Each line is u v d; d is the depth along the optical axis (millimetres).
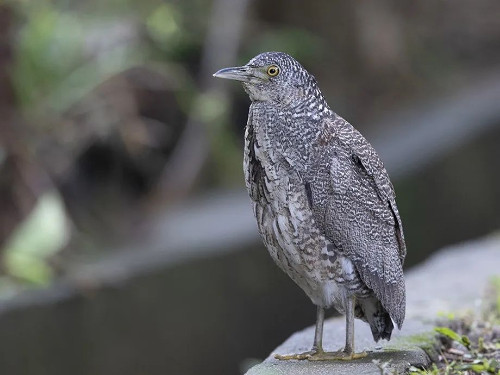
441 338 8203
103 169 16469
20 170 14383
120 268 13078
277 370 7301
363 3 21906
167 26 16609
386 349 7785
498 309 9219
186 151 17312
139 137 15961
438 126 19969
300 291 14812
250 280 14062
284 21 21109
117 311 12641
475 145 19312
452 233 18250
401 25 22750
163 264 13250
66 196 15711
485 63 24547
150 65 16359
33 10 15391
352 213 7480
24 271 13383
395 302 7605
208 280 13625
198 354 13398
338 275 7520
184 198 17531
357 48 21719
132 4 17328
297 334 8719
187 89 17078
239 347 13891
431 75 22984
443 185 18062
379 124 20875
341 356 7539
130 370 12695
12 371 11664
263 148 7496
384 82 21984
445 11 24219
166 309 13125
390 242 7684
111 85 15852
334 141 7539
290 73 7504
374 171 7637
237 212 16219
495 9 24984
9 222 14094
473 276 10555
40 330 12031
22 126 14555
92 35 16359
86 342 12430
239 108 19156
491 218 19703
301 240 7480
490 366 7402
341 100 21359
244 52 19531
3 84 14453
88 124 15562
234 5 18406
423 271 10992
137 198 16734
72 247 14641
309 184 7430
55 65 15398
